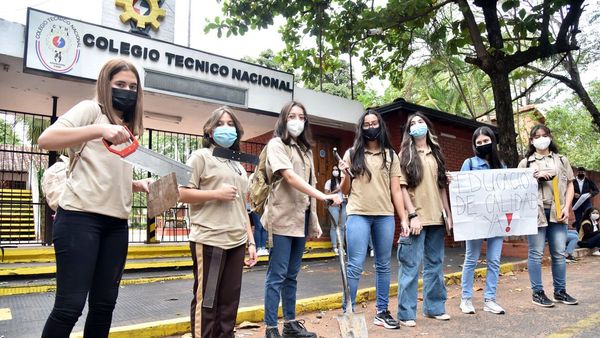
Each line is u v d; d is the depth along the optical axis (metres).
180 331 4.01
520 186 4.90
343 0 10.62
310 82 12.26
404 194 4.40
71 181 2.28
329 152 12.16
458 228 4.71
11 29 7.05
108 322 2.43
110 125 2.14
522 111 19.33
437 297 4.52
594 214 10.82
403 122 11.01
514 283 6.58
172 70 8.36
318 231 3.87
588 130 25.95
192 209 3.12
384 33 11.38
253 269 7.91
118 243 2.40
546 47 9.27
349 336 3.27
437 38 10.13
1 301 5.19
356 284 4.12
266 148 3.68
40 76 7.63
